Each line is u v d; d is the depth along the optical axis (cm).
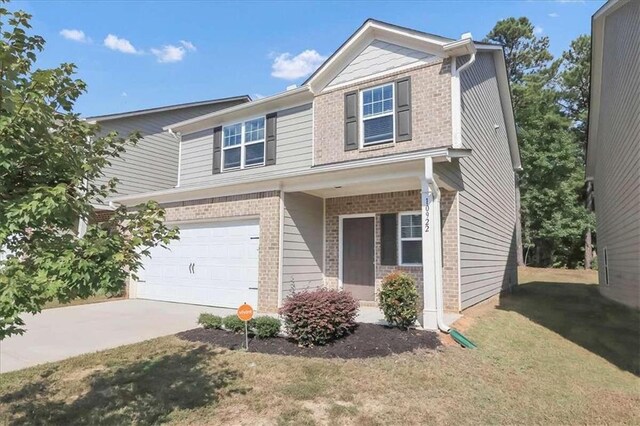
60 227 325
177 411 413
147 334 739
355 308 676
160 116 1727
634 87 872
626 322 912
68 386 484
